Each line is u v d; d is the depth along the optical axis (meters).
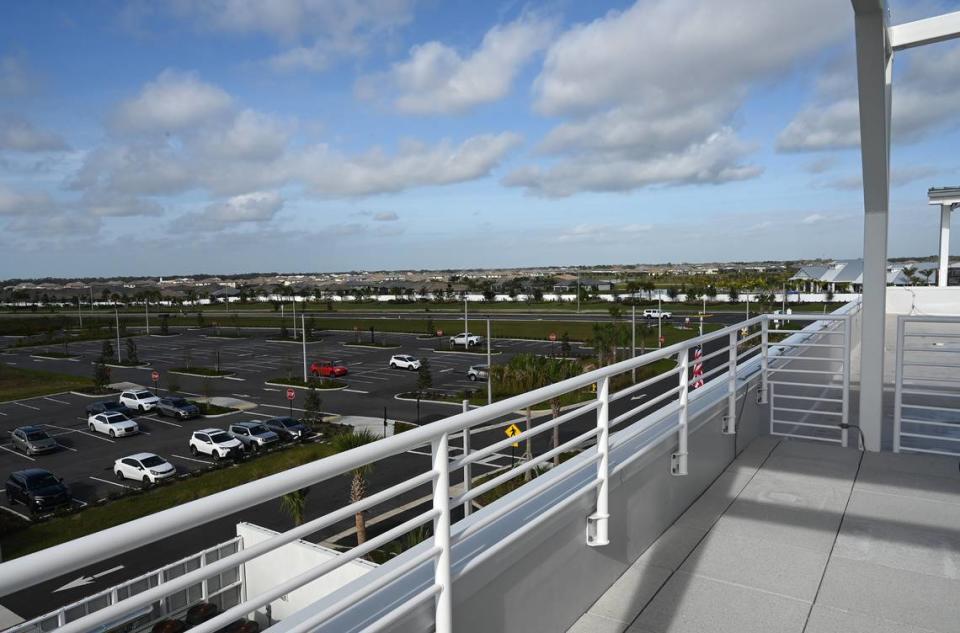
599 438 3.01
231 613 1.38
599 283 154.50
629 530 3.50
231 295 168.50
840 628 2.96
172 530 1.21
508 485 17.22
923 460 5.29
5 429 32.25
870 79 4.30
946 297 19.56
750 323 5.65
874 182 4.91
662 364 41.72
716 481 4.90
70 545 1.06
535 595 2.59
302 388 40.31
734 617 3.03
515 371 28.50
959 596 3.24
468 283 178.12
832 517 4.23
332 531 16.23
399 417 31.06
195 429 31.03
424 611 1.97
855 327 11.71
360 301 141.75
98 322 95.00
